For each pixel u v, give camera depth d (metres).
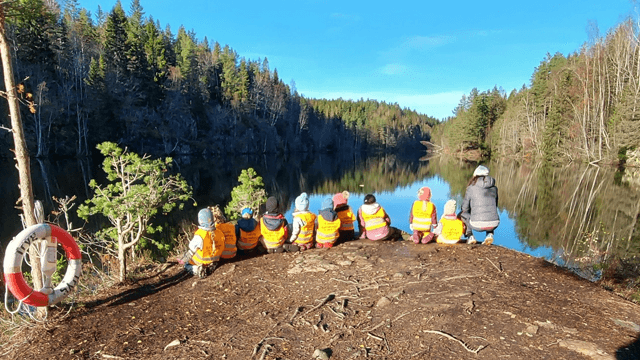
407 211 17.05
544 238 11.19
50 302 3.65
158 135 49.31
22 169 3.73
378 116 133.75
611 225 12.55
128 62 50.34
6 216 13.23
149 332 3.41
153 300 4.20
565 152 40.44
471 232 5.99
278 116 83.06
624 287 5.89
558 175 29.86
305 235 5.63
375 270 4.59
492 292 3.78
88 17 62.44
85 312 3.93
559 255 9.22
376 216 6.05
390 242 5.98
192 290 4.40
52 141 37.47
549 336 2.91
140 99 49.12
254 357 2.84
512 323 3.13
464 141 71.25
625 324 3.11
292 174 36.97
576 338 2.86
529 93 58.75
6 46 3.57
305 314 3.53
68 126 39.25
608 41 41.91
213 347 3.05
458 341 2.88
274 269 4.86
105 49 49.75
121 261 4.85
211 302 4.02
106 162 5.57
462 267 4.56
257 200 9.85
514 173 33.59
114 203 4.69
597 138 37.97
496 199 5.67
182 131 54.12
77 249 3.99
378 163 61.06
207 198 18.69
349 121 113.88
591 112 38.97
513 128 55.91
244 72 72.88
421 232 5.91
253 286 4.36
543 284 4.02
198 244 4.71
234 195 9.74
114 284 4.82
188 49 71.69
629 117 32.41
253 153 70.25
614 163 33.69
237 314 3.68
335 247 5.76
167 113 52.69
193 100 60.16
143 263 6.14
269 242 5.48
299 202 5.65
